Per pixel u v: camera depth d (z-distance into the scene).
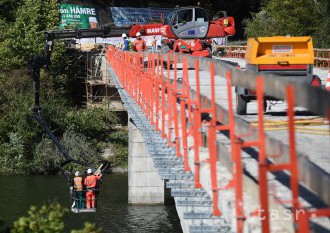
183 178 26.69
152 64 42.31
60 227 18.84
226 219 17.34
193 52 80.69
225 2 156.00
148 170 78.06
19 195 80.12
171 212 73.88
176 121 29.30
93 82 118.88
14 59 116.06
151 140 39.91
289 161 13.84
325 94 11.53
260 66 33.00
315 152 24.39
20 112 101.75
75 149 99.56
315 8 101.56
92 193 67.25
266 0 127.88
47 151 96.94
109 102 114.94
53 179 92.44
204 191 24.09
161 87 37.34
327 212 13.55
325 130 28.69
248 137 16.58
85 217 70.12
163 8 150.75
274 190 17.39
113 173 97.88
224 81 56.72
